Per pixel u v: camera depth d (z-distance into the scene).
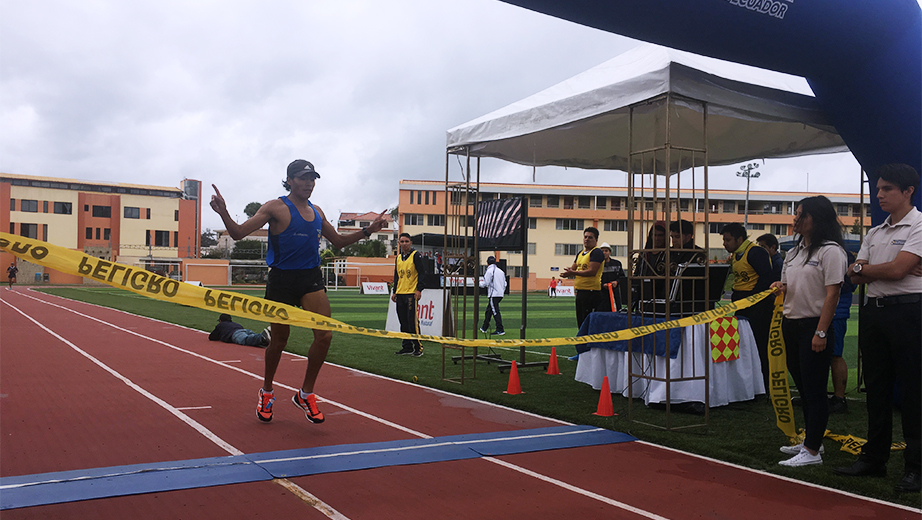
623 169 9.67
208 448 4.49
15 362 8.73
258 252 77.94
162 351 10.14
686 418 5.76
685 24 4.43
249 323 16.78
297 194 4.97
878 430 4.01
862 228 7.07
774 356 4.71
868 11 5.00
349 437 4.87
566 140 8.38
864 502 3.62
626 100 5.52
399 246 10.11
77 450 4.40
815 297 4.23
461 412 5.91
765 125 7.69
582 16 4.25
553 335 14.32
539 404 6.26
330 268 59.38
